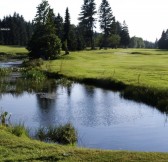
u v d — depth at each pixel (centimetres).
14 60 7950
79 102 3003
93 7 10881
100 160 1261
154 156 1300
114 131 2083
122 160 1258
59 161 1252
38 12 9256
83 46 10194
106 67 5538
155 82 3594
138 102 2992
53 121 2306
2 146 1412
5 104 2884
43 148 1403
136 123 2286
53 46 7494
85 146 1778
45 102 2995
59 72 4997
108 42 11450
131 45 19375
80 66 5766
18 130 1731
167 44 14288
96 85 4066
